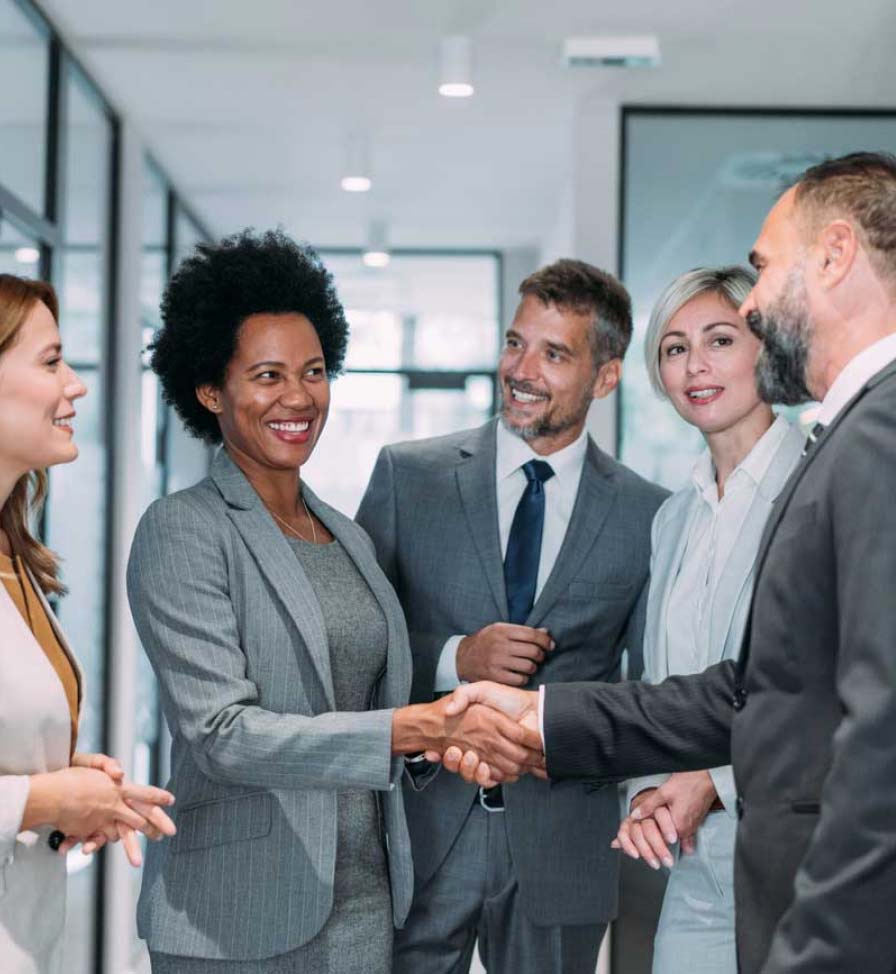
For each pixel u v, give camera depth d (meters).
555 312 2.46
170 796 1.87
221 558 1.99
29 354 1.87
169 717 2.01
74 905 4.39
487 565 2.45
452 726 2.07
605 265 4.84
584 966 2.48
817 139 4.89
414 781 2.40
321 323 2.23
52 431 1.89
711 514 2.32
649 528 2.53
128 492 5.18
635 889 4.41
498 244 7.75
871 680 1.35
